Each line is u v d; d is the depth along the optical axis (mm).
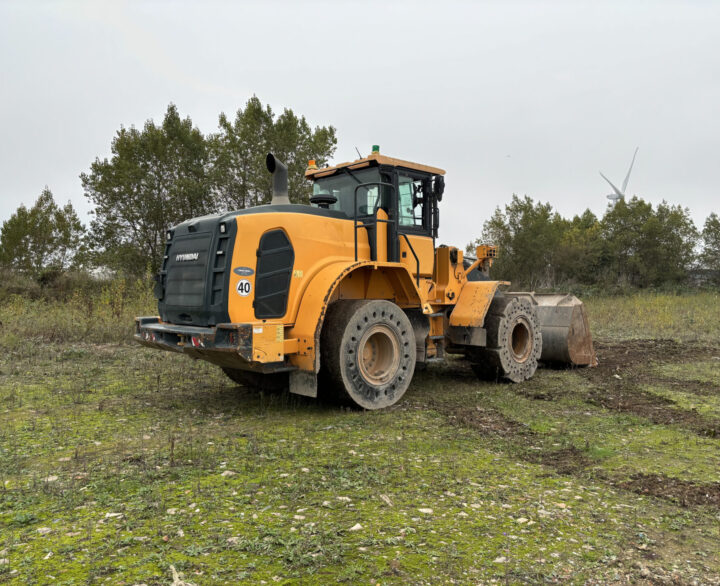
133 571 2504
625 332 13414
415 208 7047
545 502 3414
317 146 19953
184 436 4770
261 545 2752
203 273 5336
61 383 6953
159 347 5938
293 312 5527
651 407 6129
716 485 3760
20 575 2467
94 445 4488
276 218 5508
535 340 7895
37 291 17344
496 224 29000
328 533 2893
